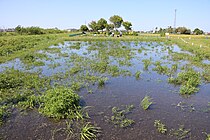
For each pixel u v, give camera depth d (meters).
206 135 7.40
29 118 8.45
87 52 28.17
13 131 7.49
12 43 33.94
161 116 8.82
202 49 29.61
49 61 21.03
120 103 10.14
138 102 10.31
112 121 8.27
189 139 7.14
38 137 7.14
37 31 71.25
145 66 18.05
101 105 9.84
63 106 8.30
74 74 15.59
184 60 22.78
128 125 7.98
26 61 20.42
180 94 11.60
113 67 16.92
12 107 9.40
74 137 7.17
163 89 12.40
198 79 13.56
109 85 13.02
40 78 14.19
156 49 32.72
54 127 7.79
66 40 48.53
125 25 81.50
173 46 38.34
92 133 7.23
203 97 11.22
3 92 11.22
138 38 54.44
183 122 8.34
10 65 18.80
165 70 17.03
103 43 42.09
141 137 7.20
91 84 13.12
